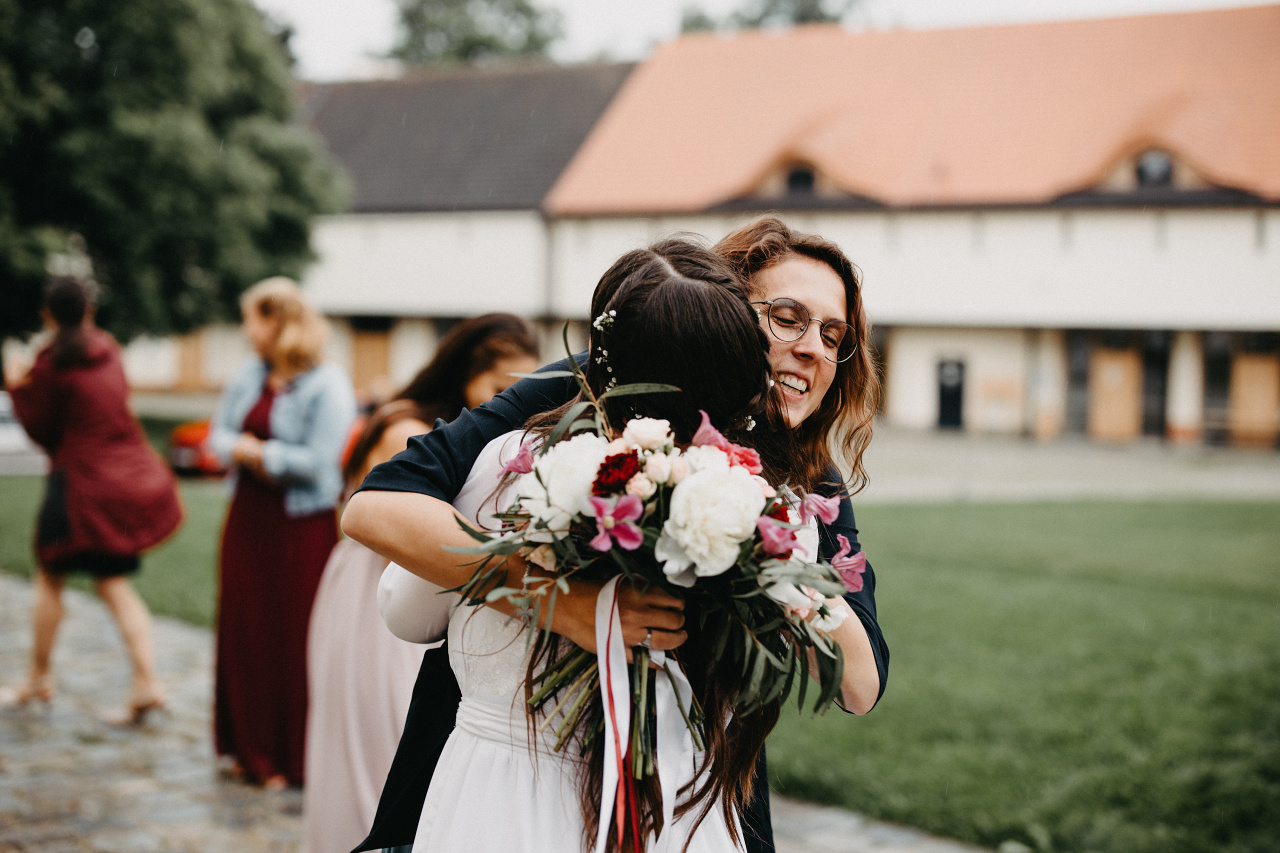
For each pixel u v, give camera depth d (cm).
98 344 461
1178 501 1466
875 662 163
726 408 149
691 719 148
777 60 3023
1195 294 2450
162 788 384
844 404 192
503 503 153
